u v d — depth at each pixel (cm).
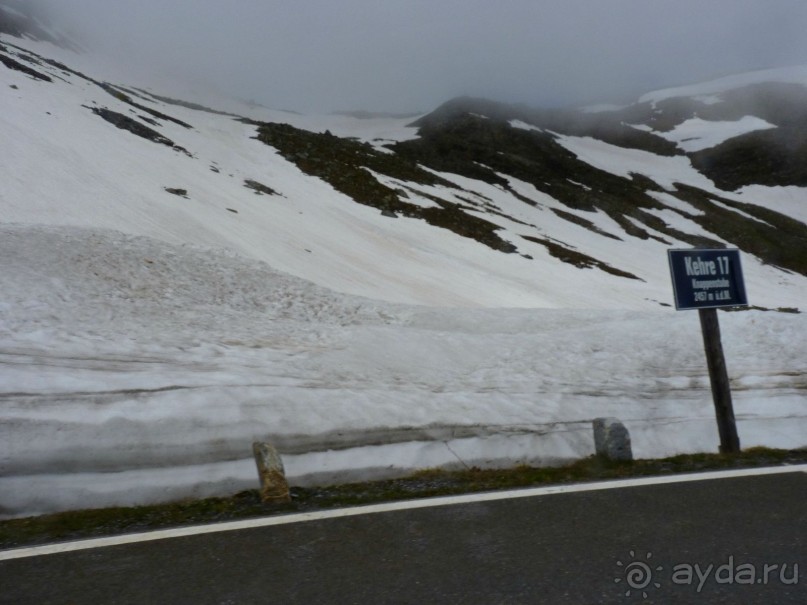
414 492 499
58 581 329
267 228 3303
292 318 1433
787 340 1014
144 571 344
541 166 9381
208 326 1090
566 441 652
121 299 1180
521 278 3931
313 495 491
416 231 4488
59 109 3825
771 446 689
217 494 492
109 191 2759
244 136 6275
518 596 321
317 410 604
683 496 484
